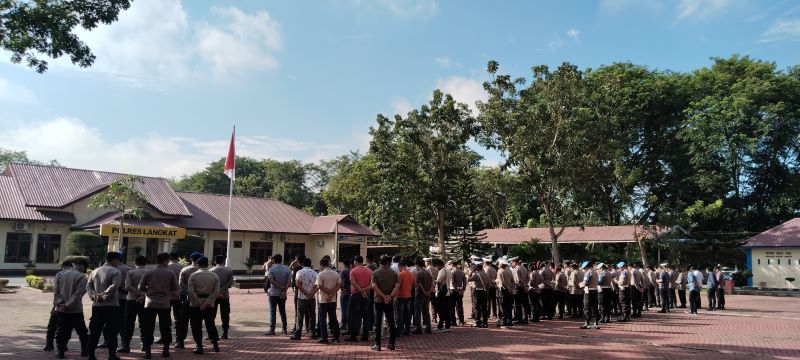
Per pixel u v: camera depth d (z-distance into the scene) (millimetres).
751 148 41438
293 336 12516
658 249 37812
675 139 48250
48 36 15211
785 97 43781
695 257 43812
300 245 46312
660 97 46812
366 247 46812
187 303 11266
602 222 51531
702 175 45250
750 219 46438
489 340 12977
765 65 45688
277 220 45438
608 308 17062
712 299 22625
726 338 14023
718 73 48219
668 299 21484
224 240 41938
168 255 10367
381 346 11812
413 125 30672
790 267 36031
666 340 13477
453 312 15812
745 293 34531
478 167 49969
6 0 14617
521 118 30250
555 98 30594
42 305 18109
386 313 11422
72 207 36062
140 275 10531
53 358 9812
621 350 11867
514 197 34969
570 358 10844
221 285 12375
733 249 44469
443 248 31297
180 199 41562
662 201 49250
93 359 9422
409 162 30641
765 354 11703
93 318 9453
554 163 30359
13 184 36594
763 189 47656
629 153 48719
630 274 19016
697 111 46281
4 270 33469
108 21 16031
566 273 18828
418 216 32812
